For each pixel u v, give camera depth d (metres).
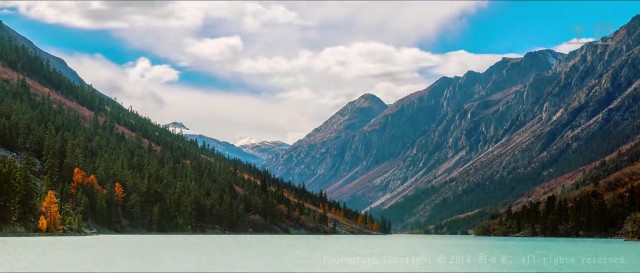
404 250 171.88
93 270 92.38
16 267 93.12
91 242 158.38
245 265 108.38
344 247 183.38
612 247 191.00
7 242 147.12
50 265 96.94
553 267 110.88
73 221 192.50
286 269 102.94
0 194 161.25
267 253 140.88
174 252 134.00
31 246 135.38
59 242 153.00
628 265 115.62
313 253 145.62
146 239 190.50
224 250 147.62
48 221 180.12
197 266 104.00
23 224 171.50
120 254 121.94
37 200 186.50
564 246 198.38
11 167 168.75
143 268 97.62
